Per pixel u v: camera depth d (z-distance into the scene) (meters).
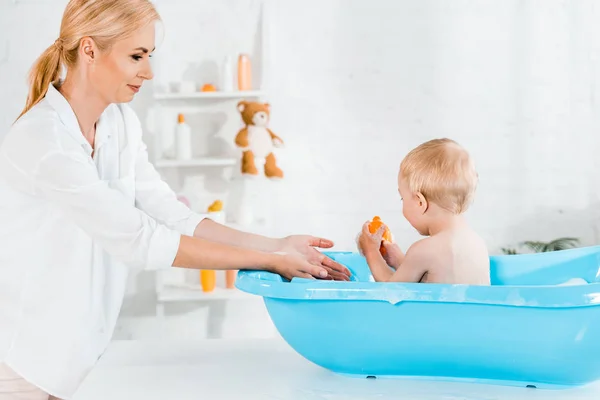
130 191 1.23
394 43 2.85
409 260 1.15
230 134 2.86
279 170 2.75
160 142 2.80
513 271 1.23
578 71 2.85
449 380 0.95
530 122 2.87
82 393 0.91
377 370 0.95
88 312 1.08
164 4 2.83
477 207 2.90
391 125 2.87
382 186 2.88
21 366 1.05
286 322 0.95
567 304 0.83
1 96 2.81
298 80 2.86
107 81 1.08
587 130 2.87
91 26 1.04
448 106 2.87
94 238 1.02
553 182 2.89
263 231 2.78
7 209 1.05
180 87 2.76
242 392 0.91
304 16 2.84
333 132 2.87
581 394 0.91
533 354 0.88
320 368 1.01
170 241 1.00
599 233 2.89
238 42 2.84
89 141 1.17
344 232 2.90
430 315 0.88
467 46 2.85
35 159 1.00
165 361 1.04
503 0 2.84
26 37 2.80
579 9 2.83
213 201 2.88
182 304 2.89
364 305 0.89
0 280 1.05
